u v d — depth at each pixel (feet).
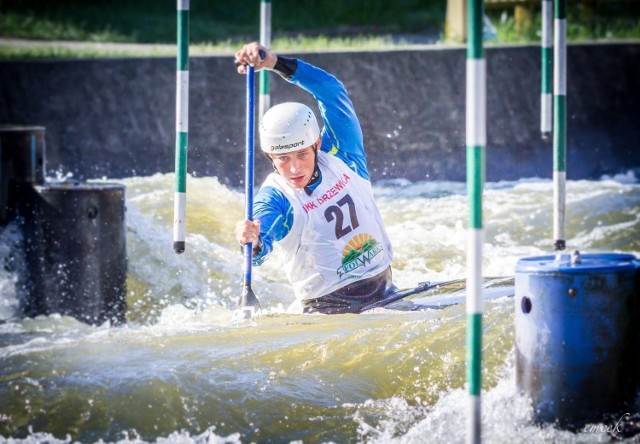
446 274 99.50
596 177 163.73
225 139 163.12
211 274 101.65
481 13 46.70
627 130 165.78
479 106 46.98
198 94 164.55
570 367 52.60
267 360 64.03
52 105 173.47
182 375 62.85
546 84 107.96
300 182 73.61
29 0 256.93
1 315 86.89
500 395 55.98
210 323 78.23
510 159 163.12
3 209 87.35
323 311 76.13
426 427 57.82
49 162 172.35
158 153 169.89
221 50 208.74
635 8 223.30
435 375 60.95
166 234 107.76
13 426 60.03
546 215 124.16
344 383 61.46
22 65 174.50
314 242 74.95
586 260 54.54
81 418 60.23
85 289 88.28
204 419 59.57
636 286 53.52
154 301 96.89
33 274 87.66
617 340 52.75
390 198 140.15
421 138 164.76
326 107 75.87
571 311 52.37
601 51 167.02
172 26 249.34
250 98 73.72
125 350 67.41
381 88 166.61
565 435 52.90
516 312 54.85
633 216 123.24
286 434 58.34
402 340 64.34
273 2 261.65
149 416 60.03
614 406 53.06
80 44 227.61
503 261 103.65
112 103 172.14
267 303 96.32
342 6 258.57
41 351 67.82
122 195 90.79
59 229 87.66
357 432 58.18
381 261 76.79
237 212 120.06
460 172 162.30
